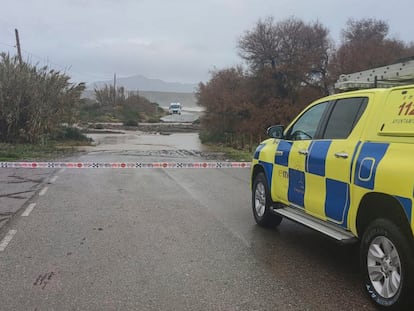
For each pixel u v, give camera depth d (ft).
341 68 121.90
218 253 20.13
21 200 32.07
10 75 88.43
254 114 116.47
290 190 21.26
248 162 62.90
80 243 21.43
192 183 41.45
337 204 17.24
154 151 87.97
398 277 13.91
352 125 17.30
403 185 13.57
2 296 15.31
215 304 14.82
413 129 14.01
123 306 14.61
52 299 15.10
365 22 157.07
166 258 19.35
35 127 89.71
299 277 17.31
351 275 17.58
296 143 21.21
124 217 26.91
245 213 28.48
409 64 32.71
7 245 21.02
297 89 120.98
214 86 125.59
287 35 121.49
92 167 53.88
